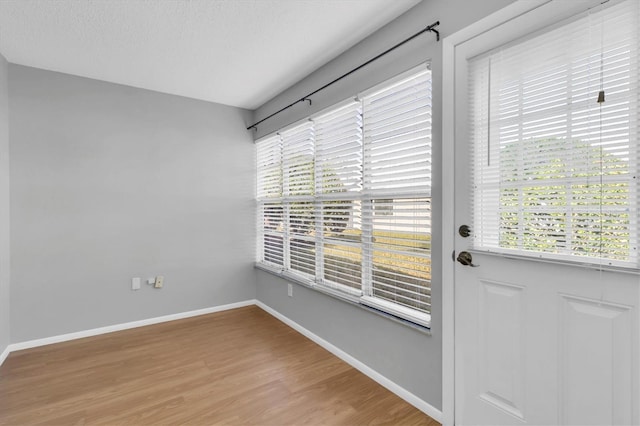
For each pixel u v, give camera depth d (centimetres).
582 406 122
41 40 224
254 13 193
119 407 185
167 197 331
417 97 187
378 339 212
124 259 309
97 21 201
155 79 294
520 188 139
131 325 312
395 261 203
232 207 371
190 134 343
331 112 254
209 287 356
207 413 180
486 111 150
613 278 114
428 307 186
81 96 288
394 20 198
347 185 239
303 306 293
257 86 311
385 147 206
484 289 153
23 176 264
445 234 168
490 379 151
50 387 206
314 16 196
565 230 126
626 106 111
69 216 284
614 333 114
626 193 112
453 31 164
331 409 184
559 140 127
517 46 138
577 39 121
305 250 296
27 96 266
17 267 262
